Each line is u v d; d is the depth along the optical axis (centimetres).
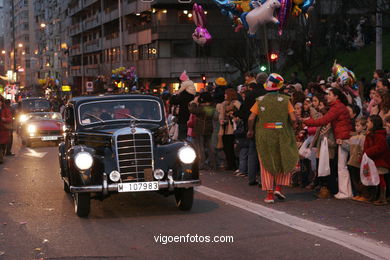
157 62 6238
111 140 936
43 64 13200
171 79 6288
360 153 993
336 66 1249
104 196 961
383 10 2634
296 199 1034
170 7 6159
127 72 4275
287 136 984
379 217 859
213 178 1342
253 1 1641
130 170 924
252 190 1151
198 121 1480
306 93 1510
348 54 4106
